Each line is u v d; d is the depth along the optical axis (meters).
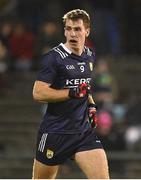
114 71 42.34
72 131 17.42
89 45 39.06
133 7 48.66
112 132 32.16
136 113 34.28
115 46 45.97
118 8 47.34
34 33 45.69
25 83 40.09
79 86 17.08
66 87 17.50
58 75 17.44
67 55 17.42
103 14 46.56
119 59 43.69
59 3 46.59
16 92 39.47
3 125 36.97
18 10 45.91
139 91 41.19
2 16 44.97
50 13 46.25
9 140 36.28
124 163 30.66
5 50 40.16
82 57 17.58
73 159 17.77
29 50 40.84
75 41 17.36
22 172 32.03
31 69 40.88
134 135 32.41
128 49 47.47
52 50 17.47
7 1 44.94
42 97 17.22
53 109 17.48
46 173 17.86
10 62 40.69
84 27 17.44
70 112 17.41
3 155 32.06
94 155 17.25
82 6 46.28
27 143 36.06
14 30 41.09
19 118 37.34
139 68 42.59
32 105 38.16
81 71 17.50
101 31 45.97
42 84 17.28
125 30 47.38
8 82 40.06
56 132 17.45
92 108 17.59
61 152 17.52
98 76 35.06
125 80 41.81
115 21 46.75
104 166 17.20
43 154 17.66
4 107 37.97
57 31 38.94
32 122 36.97
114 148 32.06
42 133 17.64
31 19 46.19
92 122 17.53
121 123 33.62
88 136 17.44
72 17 17.31
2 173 32.06
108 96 34.50
